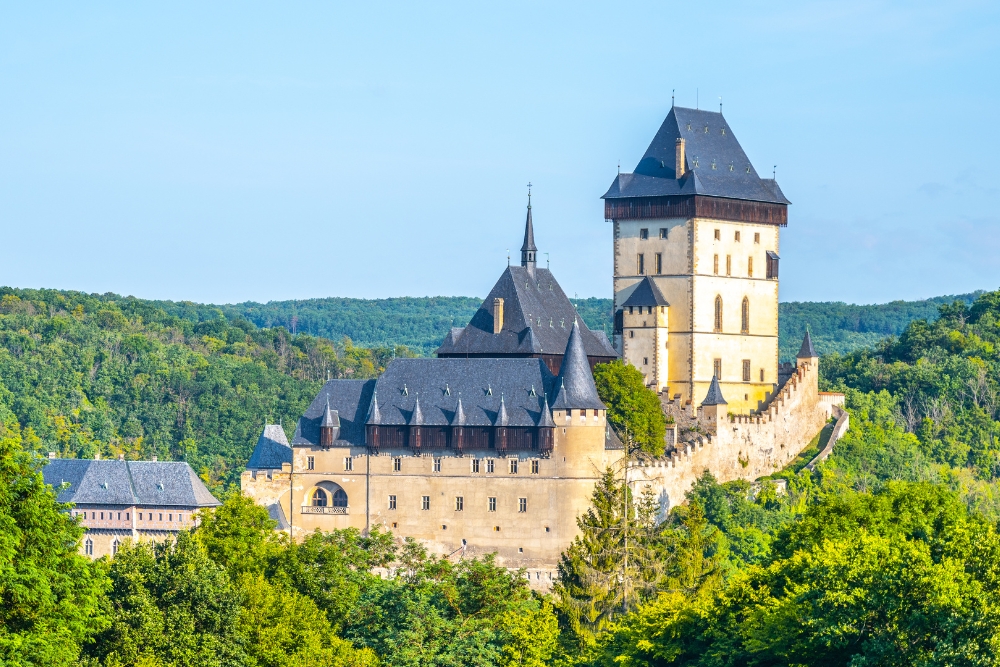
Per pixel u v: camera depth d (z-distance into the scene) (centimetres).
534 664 17700
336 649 17012
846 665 13612
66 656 13675
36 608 13600
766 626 14688
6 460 14262
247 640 16250
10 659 12962
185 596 16000
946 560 14062
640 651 16588
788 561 16500
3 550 13412
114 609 15662
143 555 16462
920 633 13388
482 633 18138
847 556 14938
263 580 17512
